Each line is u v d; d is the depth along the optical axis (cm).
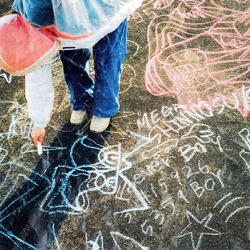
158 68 277
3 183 226
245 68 273
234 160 231
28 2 152
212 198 217
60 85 270
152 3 316
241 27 298
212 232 206
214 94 261
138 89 265
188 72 273
